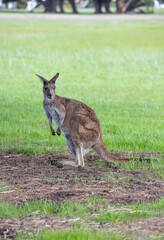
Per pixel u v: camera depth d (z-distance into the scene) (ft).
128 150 62.85
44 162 54.95
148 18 426.92
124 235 32.30
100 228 33.76
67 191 42.70
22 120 81.66
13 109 93.97
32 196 41.06
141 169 52.60
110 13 510.17
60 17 430.20
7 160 55.36
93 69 178.81
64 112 53.11
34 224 34.42
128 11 515.50
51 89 52.06
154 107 101.96
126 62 199.72
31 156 58.08
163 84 147.64
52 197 40.83
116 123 80.18
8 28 325.62
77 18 423.23
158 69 181.88
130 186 45.01
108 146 63.72
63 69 173.58
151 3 562.25
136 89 135.64
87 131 51.98
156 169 52.44
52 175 48.39
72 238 31.27
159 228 33.68
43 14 464.65
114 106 102.12
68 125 53.67
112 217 35.40
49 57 203.62
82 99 109.81
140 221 35.19
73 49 235.40
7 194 41.55
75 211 37.09
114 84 146.20
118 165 53.93
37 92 123.95
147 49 239.09
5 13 467.52
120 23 380.78
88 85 142.00
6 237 31.99
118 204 39.22
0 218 35.37
